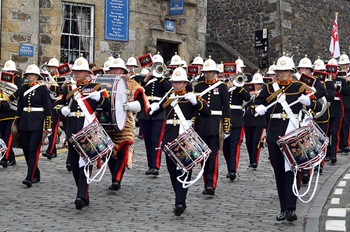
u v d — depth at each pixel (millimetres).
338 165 18797
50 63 19031
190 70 17297
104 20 29281
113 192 14500
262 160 19938
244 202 13633
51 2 27891
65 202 13430
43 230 11125
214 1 39000
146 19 30609
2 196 13938
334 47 34719
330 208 12992
